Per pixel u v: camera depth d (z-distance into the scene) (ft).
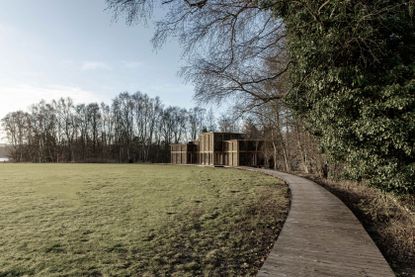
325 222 22.88
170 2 26.22
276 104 45.60
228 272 15.17
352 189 38.52
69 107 184.34
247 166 98.27
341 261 15.20
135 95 186.80
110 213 27.76
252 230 22.58
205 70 33.83
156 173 73.41
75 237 20.68
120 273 15.05
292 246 17.46
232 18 28.58
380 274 13.67
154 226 23.41
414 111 17.95
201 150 122.62
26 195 37.93
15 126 183.62
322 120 23.27
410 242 19.36
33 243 19.47
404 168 18.88
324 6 19.89
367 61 20.03
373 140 19.76
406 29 19.79
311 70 22.18
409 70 19.01
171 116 189.78
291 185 44.75
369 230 22.70
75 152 183.01
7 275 14.84
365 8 18.71
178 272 15.19
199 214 27.35
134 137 186.19
